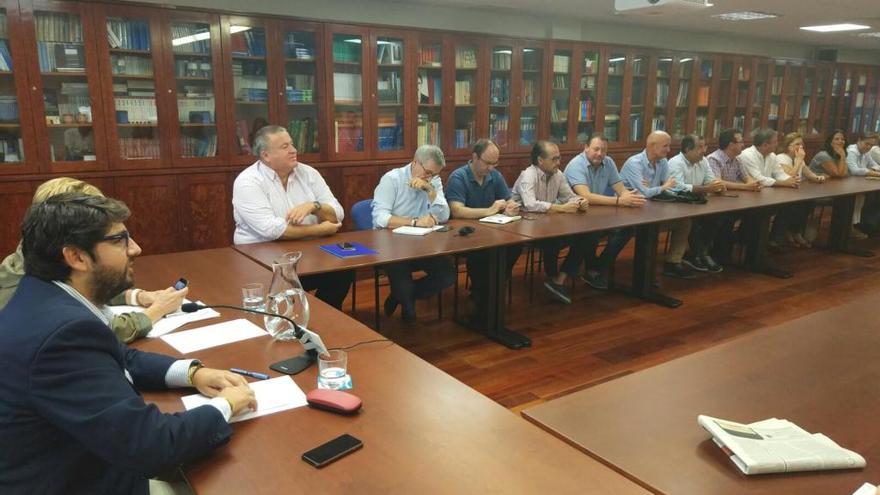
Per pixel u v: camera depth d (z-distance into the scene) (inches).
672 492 37.9
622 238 163.3
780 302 158.7
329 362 53.3
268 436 44.3
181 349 60.6
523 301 159.0
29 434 37.0
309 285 118.2
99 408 36.6
